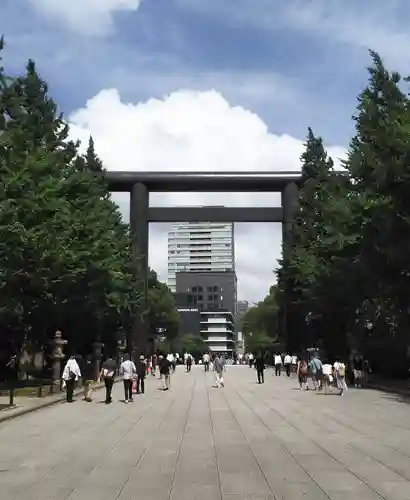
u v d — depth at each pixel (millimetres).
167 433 14891
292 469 10117
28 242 26172
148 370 55531
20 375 41312
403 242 29609
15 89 31734
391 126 28266
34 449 12438
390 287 33469
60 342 34500
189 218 64312
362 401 24641
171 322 106125
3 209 24406
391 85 33406
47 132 38375
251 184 64250
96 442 13398
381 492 8398
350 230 36625
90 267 36688
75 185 36000
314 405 22766
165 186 65250
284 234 63062
